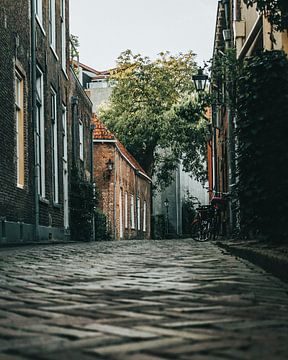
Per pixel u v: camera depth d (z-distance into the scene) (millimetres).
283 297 4449
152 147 44781
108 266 7617
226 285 5262
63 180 21141
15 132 14648
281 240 8719
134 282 5574
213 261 8297
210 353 2479
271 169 8750
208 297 4449
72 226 22906
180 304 4074
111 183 32312
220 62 14281
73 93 23984
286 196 8664
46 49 18656
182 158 46062
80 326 3199
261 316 3539
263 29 12367
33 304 4129
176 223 57688
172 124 41531
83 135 26656
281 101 8945
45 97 18344
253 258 7621
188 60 43156
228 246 10594
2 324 3299
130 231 38406
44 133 18047
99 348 2600
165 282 5555
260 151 8781
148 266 7578
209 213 18984
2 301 4289
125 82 42969
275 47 11445
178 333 2963
